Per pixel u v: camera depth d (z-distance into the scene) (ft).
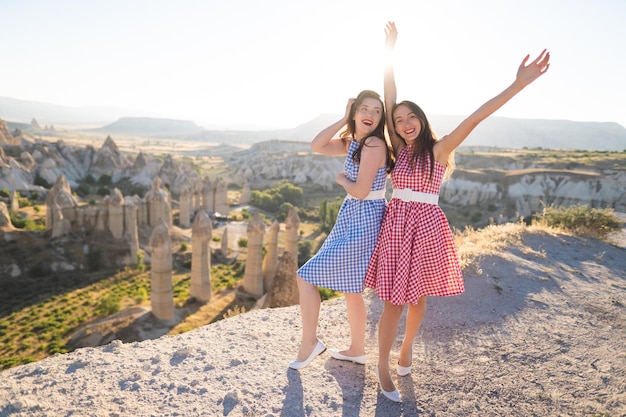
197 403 11.09
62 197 160.76
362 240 12.09
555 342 16.85
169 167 340.59
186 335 15.62
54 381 11.91
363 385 12.56
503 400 12.46
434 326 17.38
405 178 12.12
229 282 132.36
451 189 274.77
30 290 126.21
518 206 245.65
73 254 148.77
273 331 16.11
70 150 342.44
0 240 143.33
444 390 12.73
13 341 91.81
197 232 106.63
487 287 22.22
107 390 11.54
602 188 239.50
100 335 86.48
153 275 92.17
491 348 15.83
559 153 399.85
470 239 33.06
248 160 563.07
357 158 12.16
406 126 12.13
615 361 15.38
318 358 13.99
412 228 12.01
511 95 10.77
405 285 11.87
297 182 404.98
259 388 11.94
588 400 12.69
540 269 26.63
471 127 11.29
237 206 299.58
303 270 12.43
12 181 268.82
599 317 20.21
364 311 13.21
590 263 30.76
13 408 10.53
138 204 186.29
